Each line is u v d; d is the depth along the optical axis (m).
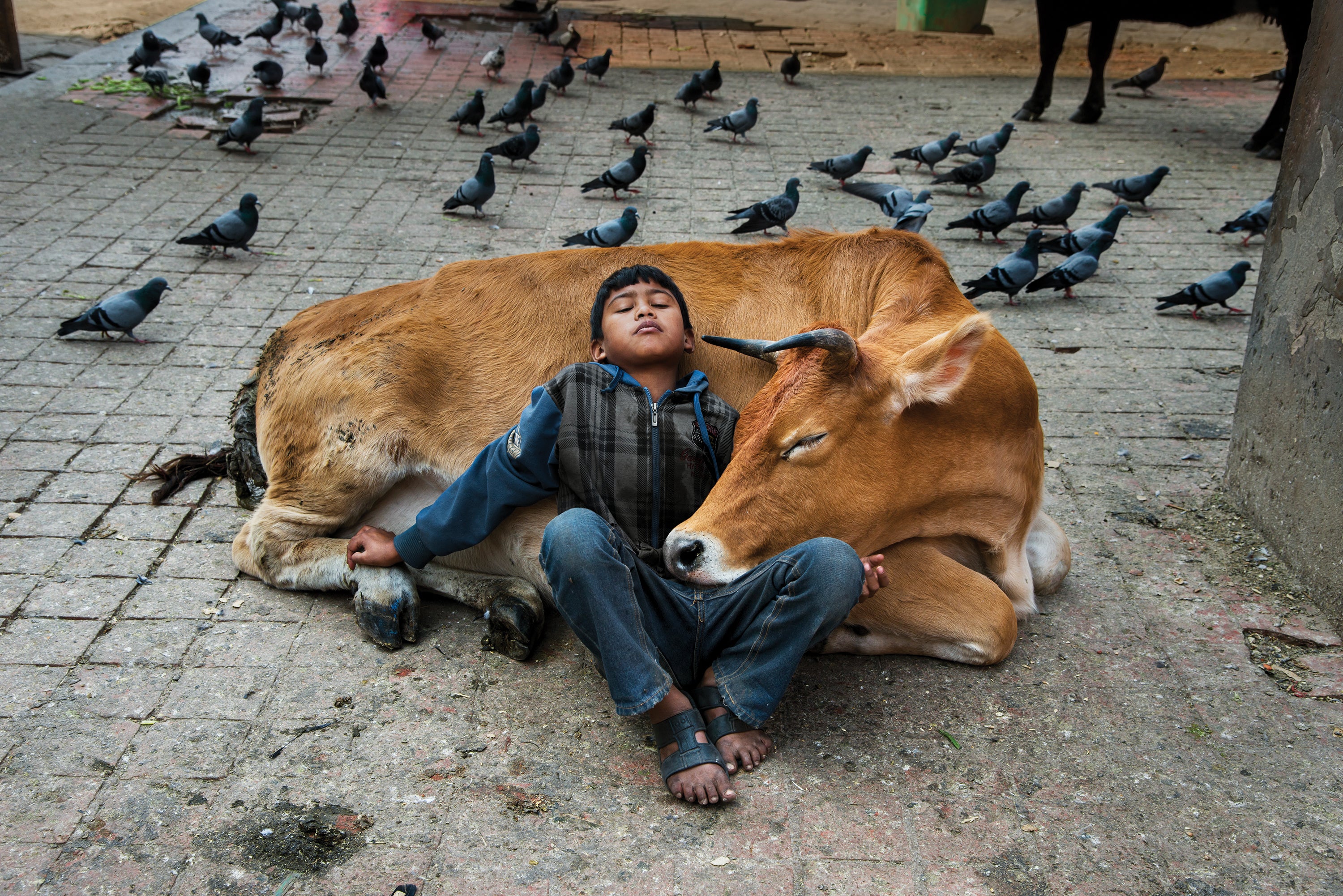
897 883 2.45
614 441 2.99
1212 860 2.54
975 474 3.13
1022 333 6.09
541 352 3.50
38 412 4.75
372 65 10.81
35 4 13.93
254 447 3.91
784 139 10.04
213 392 5.03
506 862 2.49
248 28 13.09
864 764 2.82
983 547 3.31
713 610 2.83
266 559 3.53
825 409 2.86
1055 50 10.35
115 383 5.08
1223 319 6.33
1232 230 7.41
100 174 8.25
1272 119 9.48
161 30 12.74
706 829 2.59
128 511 4.02
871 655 3.28
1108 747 2.90
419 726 2.93
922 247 3.48
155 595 3.51
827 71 12.56
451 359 3.49
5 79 10.57
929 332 3.22
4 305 5.91
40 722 2.91
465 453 3.49
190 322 5.82
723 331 3.42
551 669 3.19
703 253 3.59
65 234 7.03
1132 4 9.78
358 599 3.26
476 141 9.63
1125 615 3.52
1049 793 2.73
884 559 2.91
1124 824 2.63
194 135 9.33
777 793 2.71
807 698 3.07
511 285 3.58
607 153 9.48
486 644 3.28
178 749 2.83
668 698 2.69
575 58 12.62
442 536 3.14
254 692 3.06
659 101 11.18
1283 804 2.71
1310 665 3.27
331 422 3.46
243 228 6.61
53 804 2.64
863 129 10.38
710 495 2.89
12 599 3.45
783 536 2.87
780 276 3.52
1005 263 6.40
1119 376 5.50
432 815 2.63
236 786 2.71
